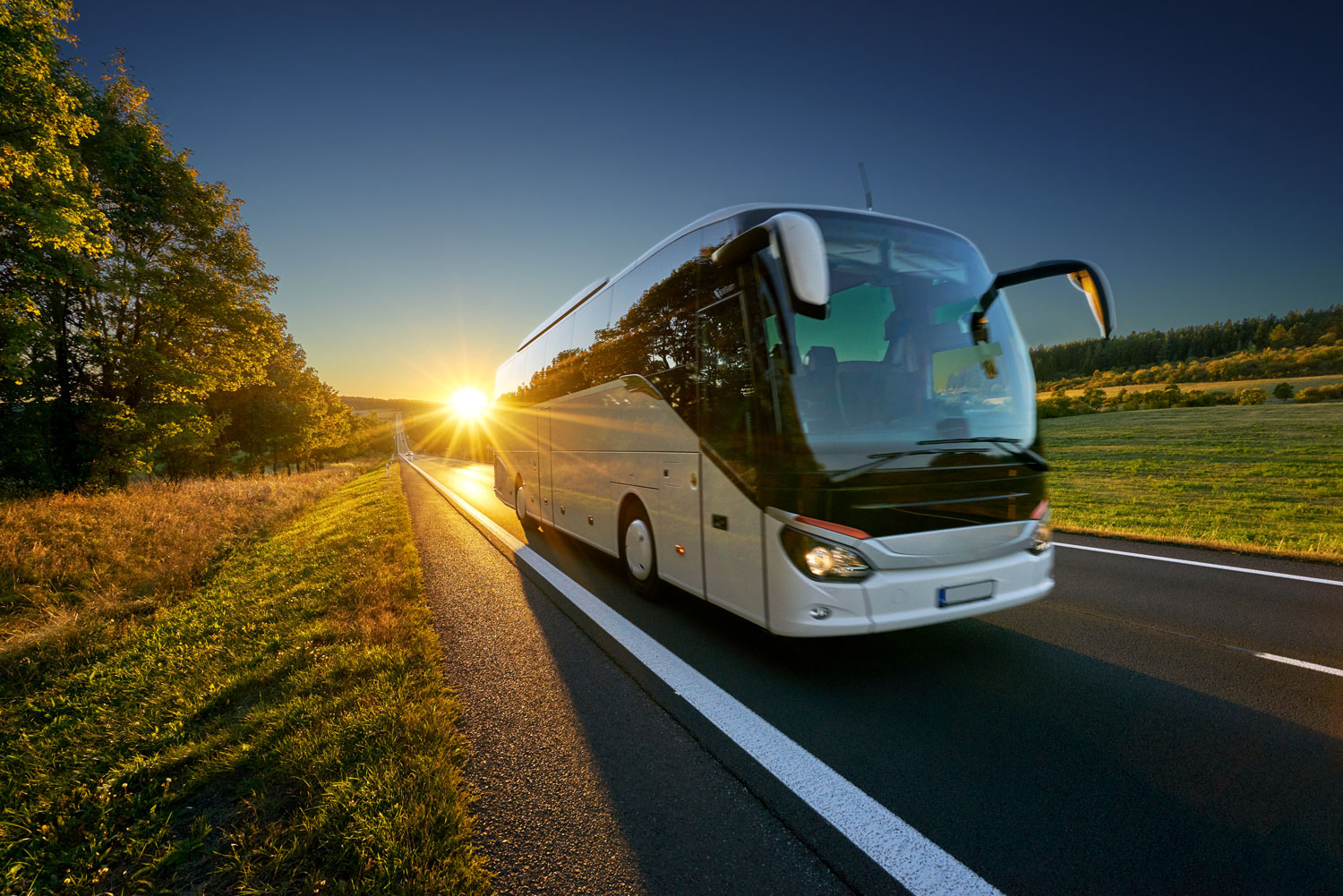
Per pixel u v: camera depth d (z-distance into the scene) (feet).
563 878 7.00
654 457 17.30
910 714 10.98
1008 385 13.58
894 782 8.83
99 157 58.49
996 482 12.63
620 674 13.14
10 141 39.06
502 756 9.79
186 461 93.30
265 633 16.84
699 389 14.74
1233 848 7.31
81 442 61.82
